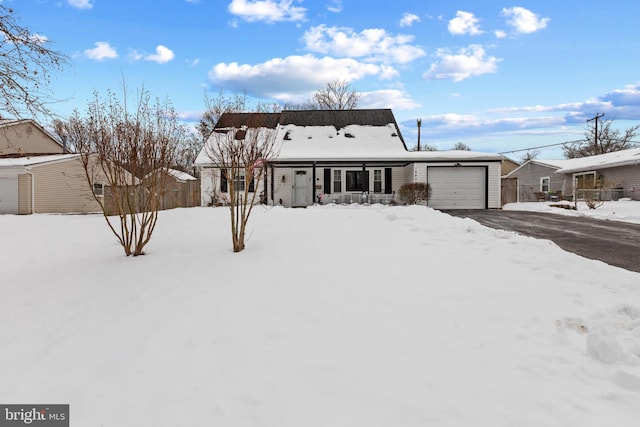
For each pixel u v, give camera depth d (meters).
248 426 1.93
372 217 8.77
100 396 2.23
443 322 3.09
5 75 5.98
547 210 15.62
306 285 4.02
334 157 17.28
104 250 6.64
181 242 6.73
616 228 9.60
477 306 3.41
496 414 1.96
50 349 2.86
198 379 2.37
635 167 20.12
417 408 2.03
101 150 5.90
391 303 3.50
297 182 19.25
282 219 8.88
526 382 2.24
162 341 2.89
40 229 9.65
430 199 17.98
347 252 5.46
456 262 4.91
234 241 5.70
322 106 40.09
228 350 2.71
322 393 2.18
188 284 4.25
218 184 17.89
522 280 4.14
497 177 17.94
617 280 4.12
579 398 2.09
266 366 2.49
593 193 17.94
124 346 2.84
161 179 6.39
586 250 6.54
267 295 3.77
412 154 18.22
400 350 2.64
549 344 2.71
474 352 2.61
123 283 4.48
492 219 12.07
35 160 19.17
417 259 5.06
